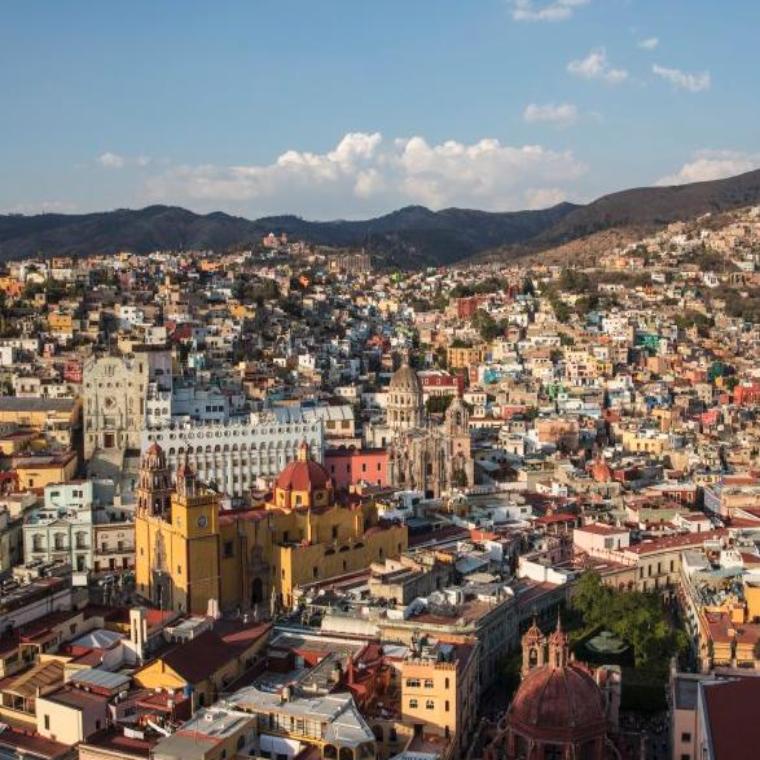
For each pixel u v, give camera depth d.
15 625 174.00
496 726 165.12
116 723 147.38
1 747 143.50
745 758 128.62
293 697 151.25
